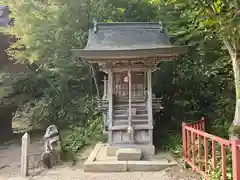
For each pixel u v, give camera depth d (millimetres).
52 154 7219
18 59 10969
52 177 6133
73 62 10109
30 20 9367
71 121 10961
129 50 6164
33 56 9789
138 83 7535
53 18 9492
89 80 11492
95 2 9914
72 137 9234
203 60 8086
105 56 6258
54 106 11508
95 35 6906
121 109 7438
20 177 6363
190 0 5207
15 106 12586
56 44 9586
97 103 10414
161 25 7129
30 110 11477
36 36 9477
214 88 8859
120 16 10367
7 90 11242
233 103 8047
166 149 7547
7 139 11898
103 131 8797
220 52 7477
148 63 6902
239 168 3902
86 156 7855
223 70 7852
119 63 7023
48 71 11312
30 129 11516
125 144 7055
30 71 12172
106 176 5922
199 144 5512
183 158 6492
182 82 9312
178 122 9133
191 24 7449
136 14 10711
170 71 9484
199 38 7551
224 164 4422
